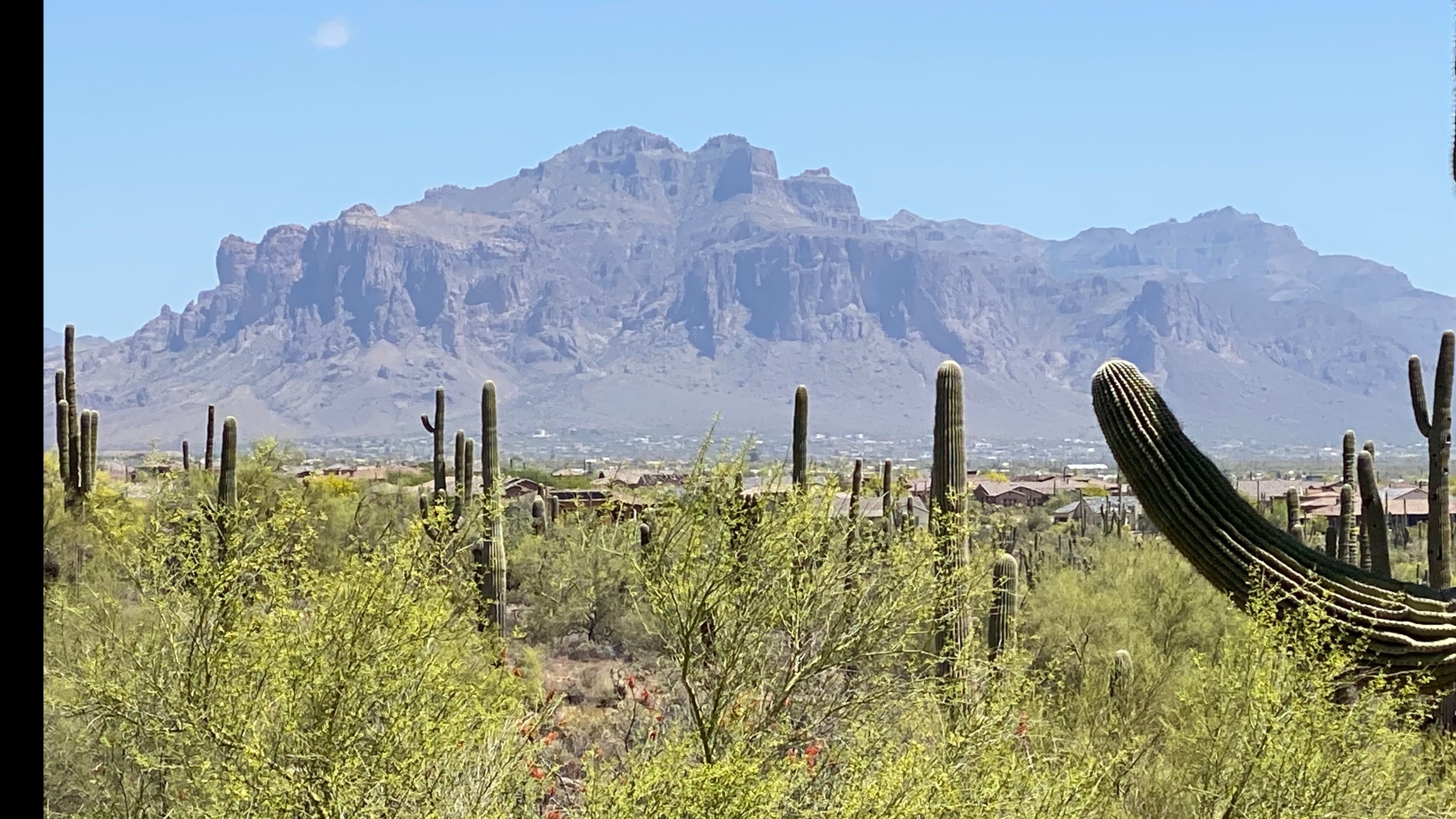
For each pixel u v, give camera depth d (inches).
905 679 222.4
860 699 213.2
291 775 163.9
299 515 191.8
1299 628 253.0
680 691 231.0
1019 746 219.3
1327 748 241.1
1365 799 241.9
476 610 207.0
